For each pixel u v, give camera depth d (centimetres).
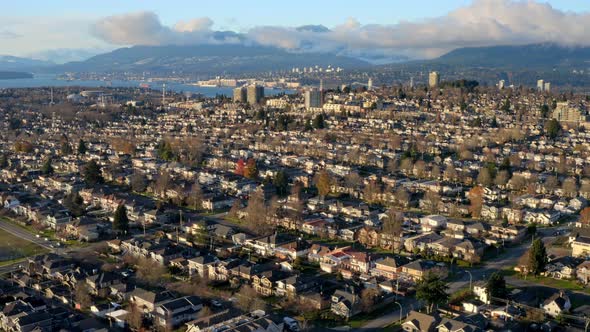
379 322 14050
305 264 18025
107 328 13850
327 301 14950
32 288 16425
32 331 13162
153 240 19650
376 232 19950
